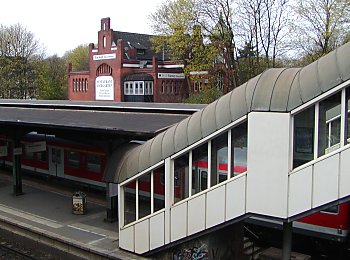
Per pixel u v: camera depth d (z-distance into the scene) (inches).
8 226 625.3
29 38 2714.1
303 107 340.2
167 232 439.2
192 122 410.6
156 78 2253.9
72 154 828.0
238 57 1678.2
